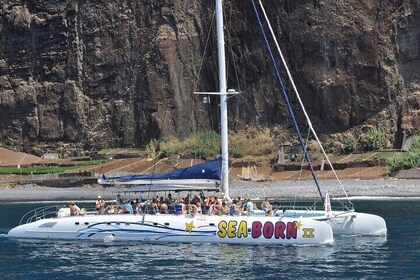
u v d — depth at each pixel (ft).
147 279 247.09
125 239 320.70
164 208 322.14
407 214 473.67
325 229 306.76
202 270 260.01
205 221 311.68
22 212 546.26
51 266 275.39
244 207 331.57
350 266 267.18
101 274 257.34
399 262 275.39
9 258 294.05
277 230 306.14
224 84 325.62
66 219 333.01
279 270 258.98
